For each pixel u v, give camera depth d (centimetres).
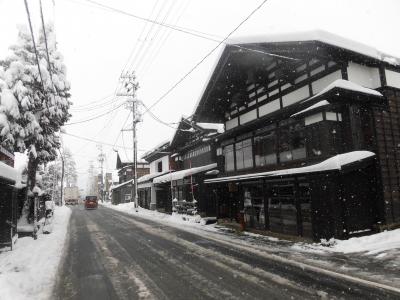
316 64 1377
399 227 1257
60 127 2253
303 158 1347
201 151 2725
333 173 1159
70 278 879
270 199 1515
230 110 2011
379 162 1259
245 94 1816
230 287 740
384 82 1333
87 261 1088
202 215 2325
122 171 6619
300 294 673
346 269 844
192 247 1270
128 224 2302
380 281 732
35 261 1101
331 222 1159
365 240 1111
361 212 1224
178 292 723
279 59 1498
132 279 845
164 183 3288
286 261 965
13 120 1745
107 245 1403
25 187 2044
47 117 1967
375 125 1284
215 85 1808
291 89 1495
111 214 3475
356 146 1252
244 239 1425
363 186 1257
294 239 1314
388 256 935
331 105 1191
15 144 1802
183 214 2616
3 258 1154
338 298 641
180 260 1044
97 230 1997
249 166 1758
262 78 1667
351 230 1185
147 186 4112
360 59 1309
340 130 1253
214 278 818
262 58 1573
